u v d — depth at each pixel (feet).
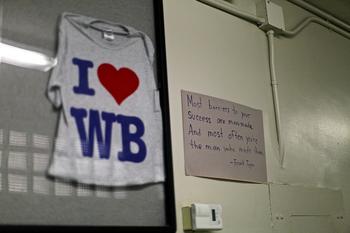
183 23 4.63
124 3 4.00
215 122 4.57
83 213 3.23
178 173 4.07
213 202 4.27
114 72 3.72
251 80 5.19
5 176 2.94
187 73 4.49
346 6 6.78
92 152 3.39
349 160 6.30
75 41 3.54
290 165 5.29
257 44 5.46
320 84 6.26
